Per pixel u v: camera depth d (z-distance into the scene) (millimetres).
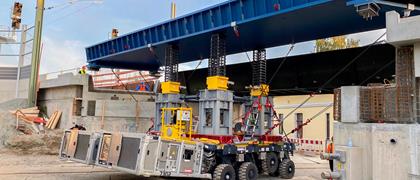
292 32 18312
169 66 21609
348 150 9195
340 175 9258
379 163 8688
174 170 12461
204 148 14086
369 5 11883
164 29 21297
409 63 8750
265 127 18781
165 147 12266
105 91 28156
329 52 19906
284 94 23672
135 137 11977
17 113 25391
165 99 20438
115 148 12539
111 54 26047
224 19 17922
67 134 15141
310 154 28266
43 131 25422
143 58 27031
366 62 18469
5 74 32750
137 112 27406
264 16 15867
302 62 21047
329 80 19109
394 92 8930
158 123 20656
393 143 8500
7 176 14680
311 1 14039
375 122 9188
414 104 8641
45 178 14570
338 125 9828
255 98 18672
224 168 14250
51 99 30328
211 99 17141
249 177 15172
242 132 16984
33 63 29266
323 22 16531
